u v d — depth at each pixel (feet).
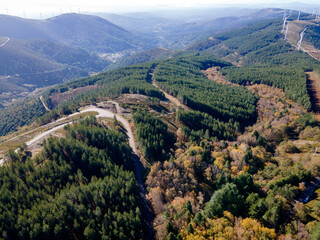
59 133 466.70
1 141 530.27
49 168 314.96
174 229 237.86
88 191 275.39
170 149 444.96
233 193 258.16
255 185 291.79
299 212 223.92
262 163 381.60
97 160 350.84
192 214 252.42
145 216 285.43
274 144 495.82
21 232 218.38
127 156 393.70
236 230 210.18
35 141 436.35
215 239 204.64
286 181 278.87
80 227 241.96
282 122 570.05
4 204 251.80
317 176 288.92
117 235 231.71
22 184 278.46
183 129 504.43
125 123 552.82
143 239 245.45
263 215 227.40
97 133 426.10
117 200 281.54
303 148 428.15
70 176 310.24
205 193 316.40
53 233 232.94
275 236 201.67
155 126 501.56
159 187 314.55
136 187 326.65
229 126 601.62
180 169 353.31
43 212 241.55
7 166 313.32
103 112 625.00
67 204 256.93
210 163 375.25
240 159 375.04
